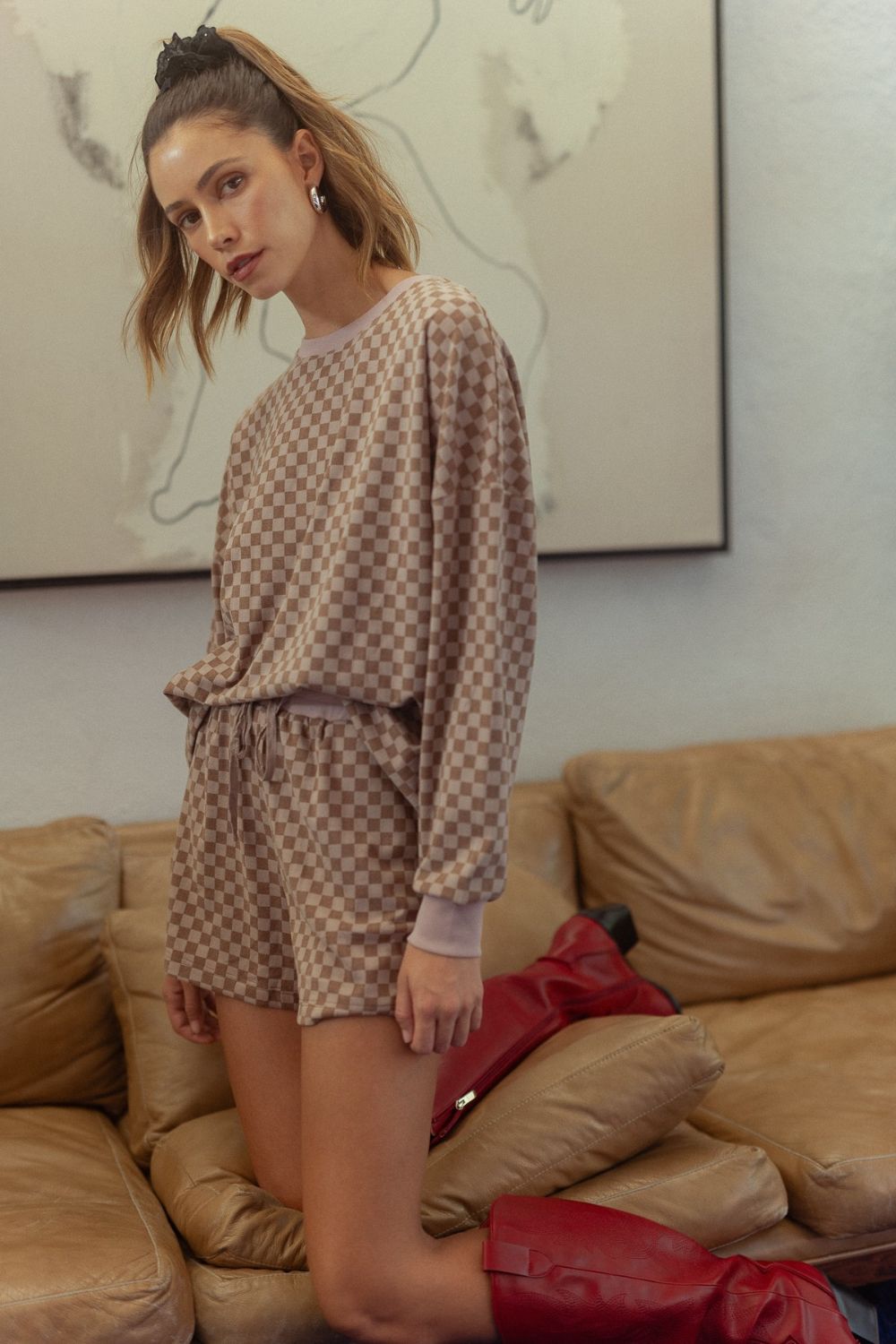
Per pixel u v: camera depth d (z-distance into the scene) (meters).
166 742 2.17
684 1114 1.51
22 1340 1.21
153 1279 1.27
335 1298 1.21
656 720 2.46
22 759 2.10
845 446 2.55
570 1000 1.67
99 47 1.97
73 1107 1.84
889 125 2.51
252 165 1.23
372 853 1.26
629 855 2.14
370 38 2.09
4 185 1.96
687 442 2.35
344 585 1.22
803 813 2.22
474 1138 1.46
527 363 2.23
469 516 1.21
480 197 2.18
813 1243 1.53
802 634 2.55
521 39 2.17
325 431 1.31
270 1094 1.45
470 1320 1.25
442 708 1.20
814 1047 1.87
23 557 2.02
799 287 2.48
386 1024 1.23
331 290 1.33
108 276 2.01
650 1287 1.27
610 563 2.40
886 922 2.17
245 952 1.45
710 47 2.29
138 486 2.06
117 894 1.96
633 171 2.26
